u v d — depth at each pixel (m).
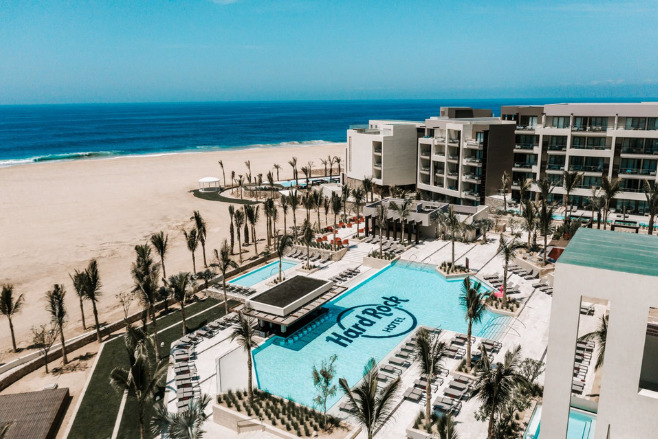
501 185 73.25
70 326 42.66
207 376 33.59
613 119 65.25
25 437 26.50
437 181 81.56
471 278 50.53
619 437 14.80
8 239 68.56
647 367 17.92
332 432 26.58
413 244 61.66
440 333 38.62
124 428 28.52
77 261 59.41
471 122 76.44
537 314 40.94
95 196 98.00
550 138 69.19
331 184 100.81
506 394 22.97
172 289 41.16
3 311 37.72
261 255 60.34
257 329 40.06
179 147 197.50
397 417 28.03
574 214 65.88
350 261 57.44
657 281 13.25
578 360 32.19
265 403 29.44
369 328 40.38
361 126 99.56
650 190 56.69
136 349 28.58
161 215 82.44
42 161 153.38
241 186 101.25
